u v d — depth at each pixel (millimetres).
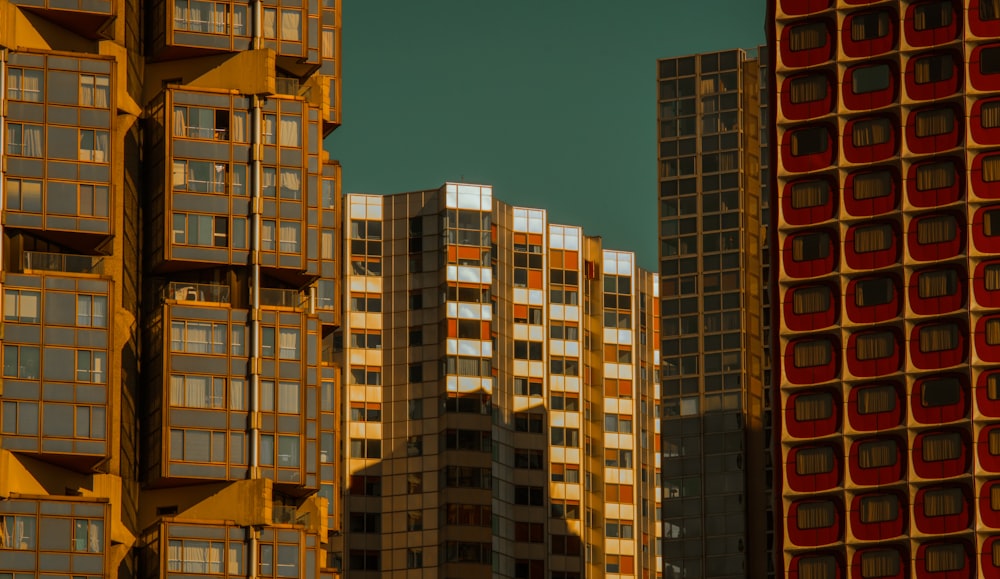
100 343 199000
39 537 192500
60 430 195875
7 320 196875
